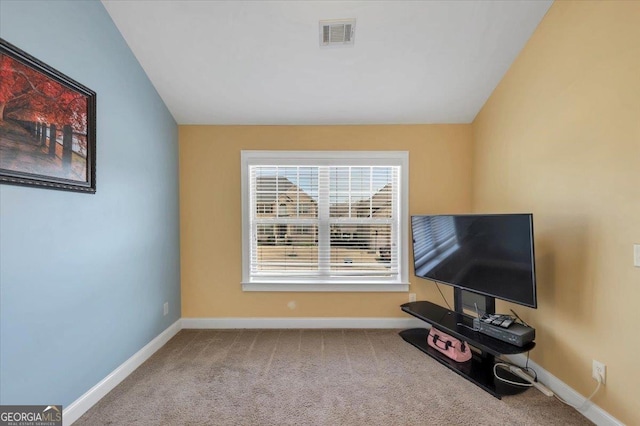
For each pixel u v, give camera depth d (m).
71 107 1.60
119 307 2.00
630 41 1.39
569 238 1.73
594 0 1.56
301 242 2.92
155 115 2.46
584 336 1.64
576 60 1.67
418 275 2.68
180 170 2.87
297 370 2.12
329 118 2.82
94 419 1.62
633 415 1.39
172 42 2.08
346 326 2.87
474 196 2.81
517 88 2.18
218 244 2.89
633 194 1.38
